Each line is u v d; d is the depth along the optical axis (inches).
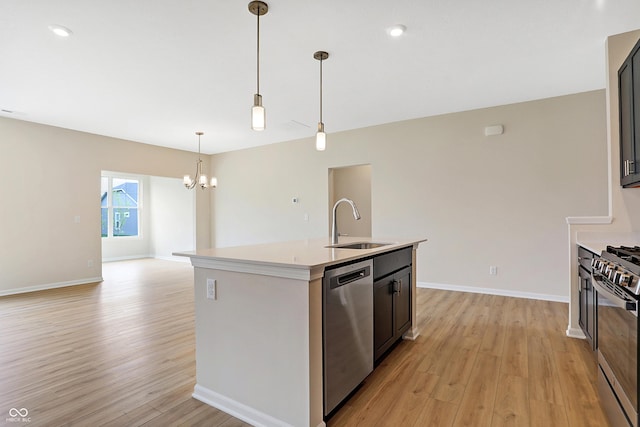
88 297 179.8
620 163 106.4
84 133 220.8
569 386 84.3
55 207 207.0
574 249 116.8
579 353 103.3
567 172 160.6
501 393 81.6
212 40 107.1
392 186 205.5
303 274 64.6
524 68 131.0
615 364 66.4
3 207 187.8
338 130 223.3
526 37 107.8
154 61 121.1
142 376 91.2
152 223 358.0
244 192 278.7
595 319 95.0
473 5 90.9
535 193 167.5
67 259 211.3
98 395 81.6
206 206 298.4
